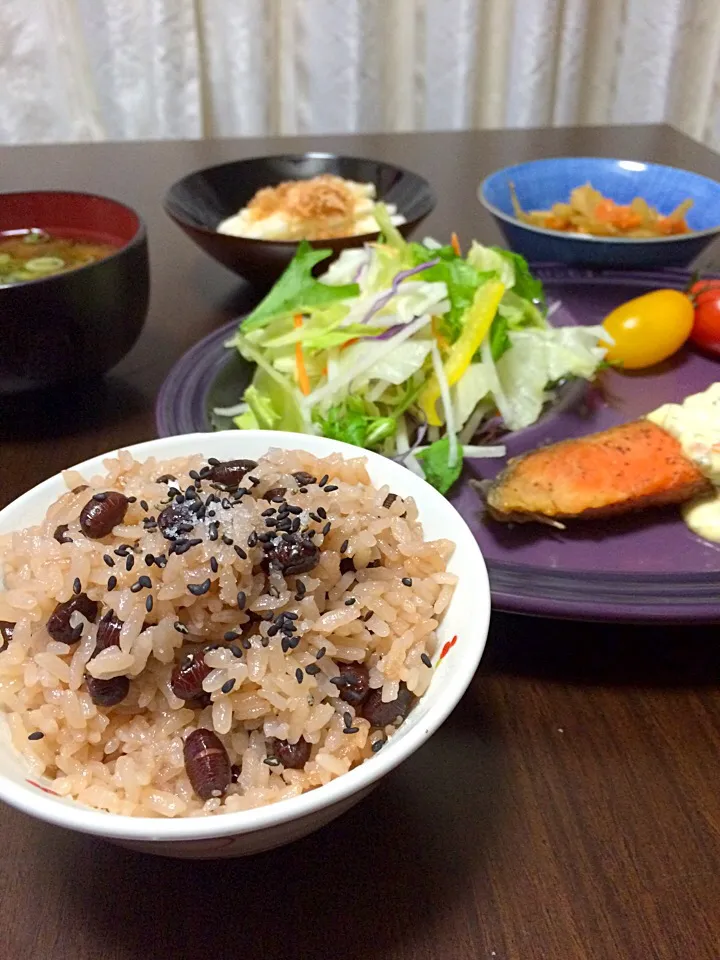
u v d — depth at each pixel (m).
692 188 0.52
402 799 0.24
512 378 0.39
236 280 0.51
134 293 0.37
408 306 0.39
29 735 0.20
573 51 0.88
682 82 0.92
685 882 0.22
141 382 0.41
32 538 0.23
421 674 0.22
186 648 0.22
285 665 0.21
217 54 0.87
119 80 0.87
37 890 0.22
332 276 0.43
